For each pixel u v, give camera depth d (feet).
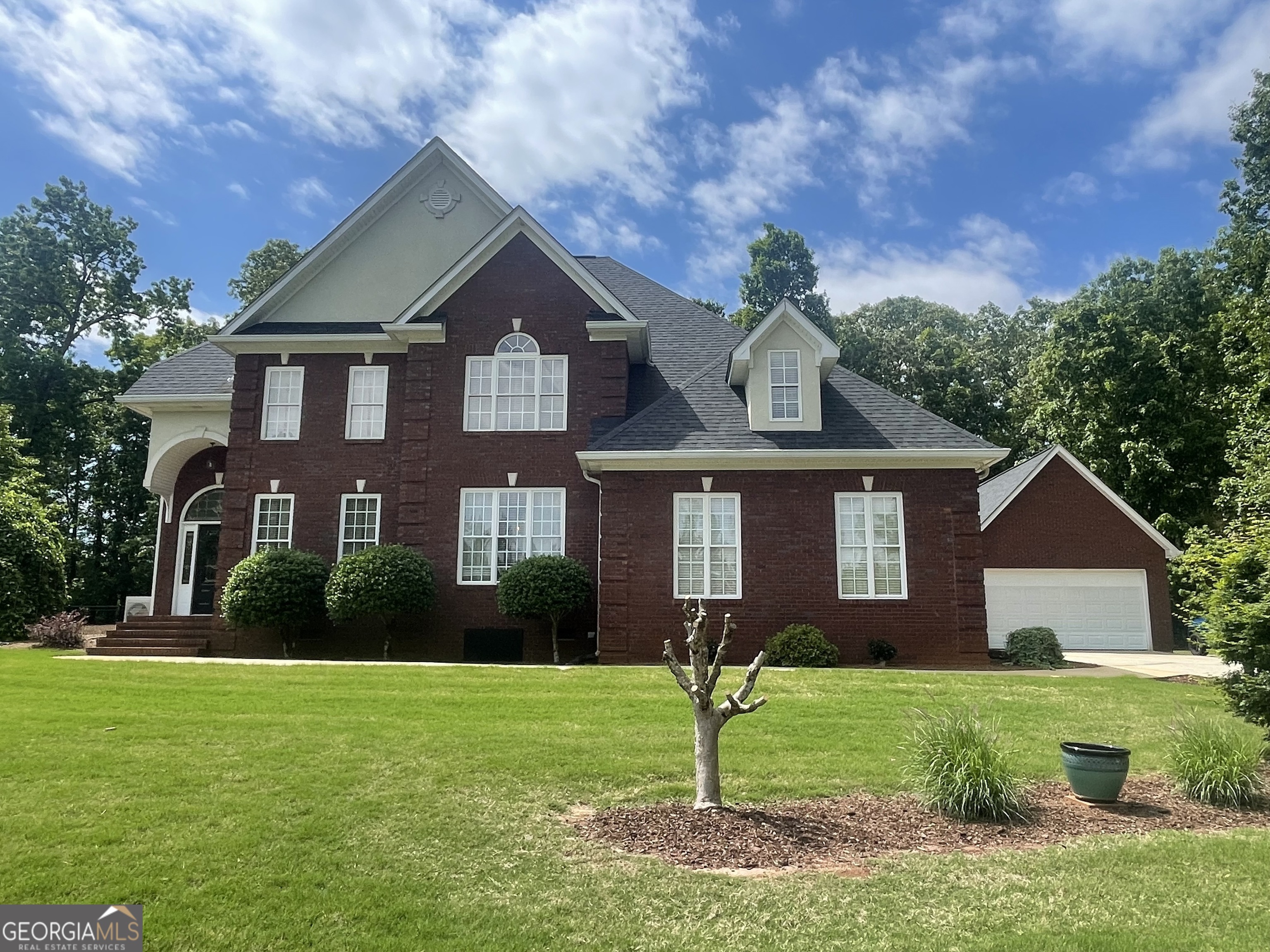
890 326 187.01
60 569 63.67
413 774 29.14
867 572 61.57
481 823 24.11
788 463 62.44
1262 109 110.63
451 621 67.36
